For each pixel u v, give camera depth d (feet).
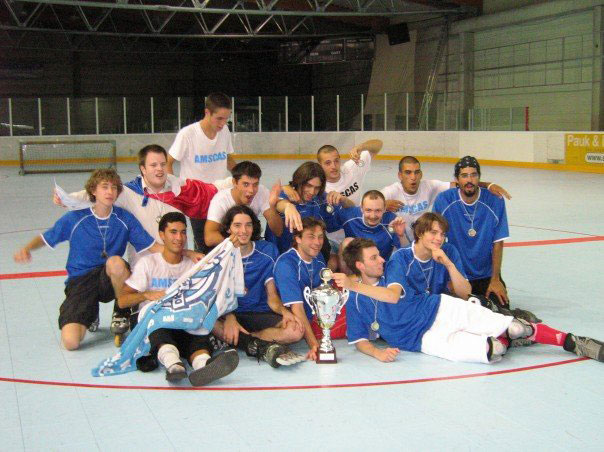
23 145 76.54
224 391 13.98
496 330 15.78
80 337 16.66
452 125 80.69
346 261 16.51
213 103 20.51
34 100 81.46
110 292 16.93
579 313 19.47
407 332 16.16
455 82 86.58
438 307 16.07
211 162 21.74
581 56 70.85
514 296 21.54
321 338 17.20
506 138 72.38
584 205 43.11
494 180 58.70
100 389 14.17
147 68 110.42
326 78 111.45
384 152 86.43
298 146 90.27
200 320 15.12
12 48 100.42
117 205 17.71
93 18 97.45
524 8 76.74
